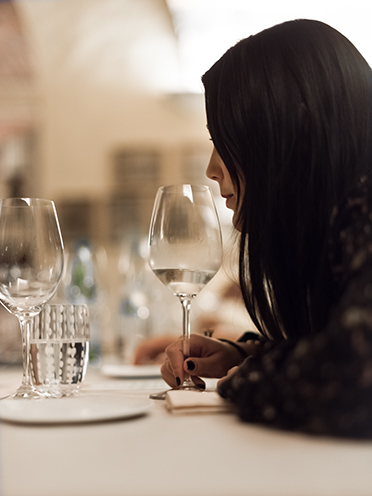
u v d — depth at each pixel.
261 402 0.48
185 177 5.59
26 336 0.77
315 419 0.43
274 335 0.80
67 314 0.84
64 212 5.54
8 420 0.52
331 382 0.43
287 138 0.75
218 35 4.44
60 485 0.33
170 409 0.58
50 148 5.55
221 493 0.31
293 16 4.11
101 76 5.52
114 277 5.38
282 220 0.74
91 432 0.48
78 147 5.58
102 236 5.52
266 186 0.76
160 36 5.17
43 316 0.84
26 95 5.50
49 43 5.20
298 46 0.77
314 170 0.73
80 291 1.75
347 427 0.42
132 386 0.98
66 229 5.52
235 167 0.83
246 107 0.77
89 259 1.80
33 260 0.74
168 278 0.77
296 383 0.45
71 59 5.36
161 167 5.59
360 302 0.45
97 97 5.59
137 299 2.05
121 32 5.18
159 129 5.61
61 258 0.77
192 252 0.76
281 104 0.75
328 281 0.65
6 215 0.74
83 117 5.59
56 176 5.55
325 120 0.74
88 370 1.46
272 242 0.75
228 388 0.57
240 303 2.38
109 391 0.90
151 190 5.57
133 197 5.57
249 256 0.78
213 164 0.92
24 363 0.77
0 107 5.50
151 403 0.58
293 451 0.40
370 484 0.32
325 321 0.66
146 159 5.60
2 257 0.74
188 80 5.46
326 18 4.11
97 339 1.69
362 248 0.53
